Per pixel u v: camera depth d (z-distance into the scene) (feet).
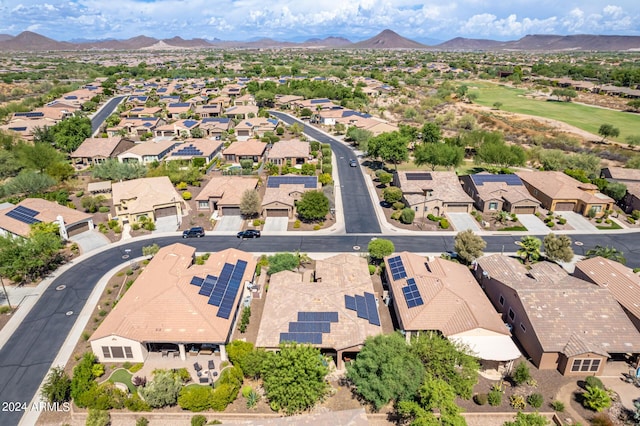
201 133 425.69
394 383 109.29
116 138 368.27
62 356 138.21
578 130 456.86
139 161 331.77
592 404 115.44
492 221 242.58
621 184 266.57
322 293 145.28
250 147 355.36
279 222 239.50
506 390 124.67
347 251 207.41
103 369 131.23
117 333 131.03
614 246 214.90
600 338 130.31
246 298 159.43
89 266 192.95
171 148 370.12
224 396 116.88
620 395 122.31
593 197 247.70
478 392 123.13
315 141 391.24
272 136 408.67
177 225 234.79
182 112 511.81
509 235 226.17
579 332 132.05
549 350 128.36
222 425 105.91
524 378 124.36
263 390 124.26
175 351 138.72
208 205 254.47
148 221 231.71
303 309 138.21
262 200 262.88
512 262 171.73
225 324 137.80
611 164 349.41
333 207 261.24
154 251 194.70
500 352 127.34
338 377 128.36
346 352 132.87
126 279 181.57
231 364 133.90
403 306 146.00
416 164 329.11
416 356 119.03
